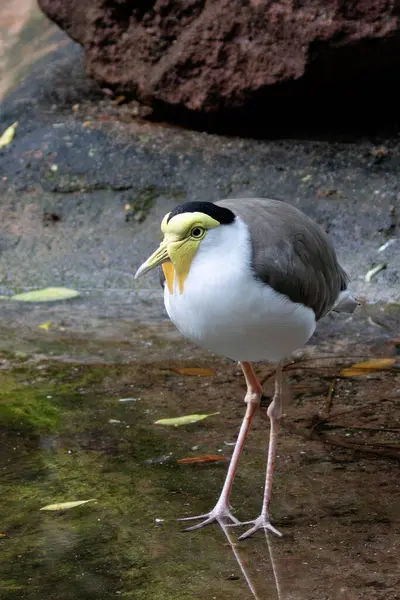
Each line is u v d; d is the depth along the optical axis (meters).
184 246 6.64
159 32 14.07
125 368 10.48
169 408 9.51
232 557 7.01
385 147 14.06
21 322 11.85
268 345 7.15
